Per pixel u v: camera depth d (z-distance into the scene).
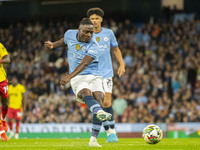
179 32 50.84
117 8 57.22
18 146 12.42
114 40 16.70
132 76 42.56
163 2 56.66
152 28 51.97
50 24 54.88
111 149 10.70
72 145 13.20
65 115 37.31
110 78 16.31
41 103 39.06
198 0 55.94
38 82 43.44
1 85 16.84
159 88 41.16
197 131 30.91
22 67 47.72
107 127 15.82
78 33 12.24
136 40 51.31
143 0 56.78
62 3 58.25
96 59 12.48
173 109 37.06
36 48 50.72
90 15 16.19
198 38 50.00
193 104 37.53
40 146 12.43
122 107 38.12
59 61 47.16
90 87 12.47
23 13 59.41
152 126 12.76
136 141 16.84
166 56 47.75
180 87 42.97
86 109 37.69
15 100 29.97
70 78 11.35
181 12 56.44
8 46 52.44
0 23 58.78
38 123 34.38
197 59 45.91
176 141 16.06
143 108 37.78
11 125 30.06
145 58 46.59
